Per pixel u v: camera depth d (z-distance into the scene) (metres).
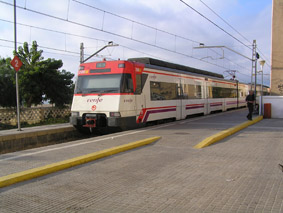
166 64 15.06
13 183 4.89
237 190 4.38
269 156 6.63
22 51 20.97
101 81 11.23
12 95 20.34
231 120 14.36
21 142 10.36
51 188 4.66
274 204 3.79
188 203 3.92
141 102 11.73
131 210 3.75
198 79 17.95
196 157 6.65
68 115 22.94
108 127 10.95
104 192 4.45
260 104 16.84
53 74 21.42
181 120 15.15
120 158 6.66
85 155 6.52
